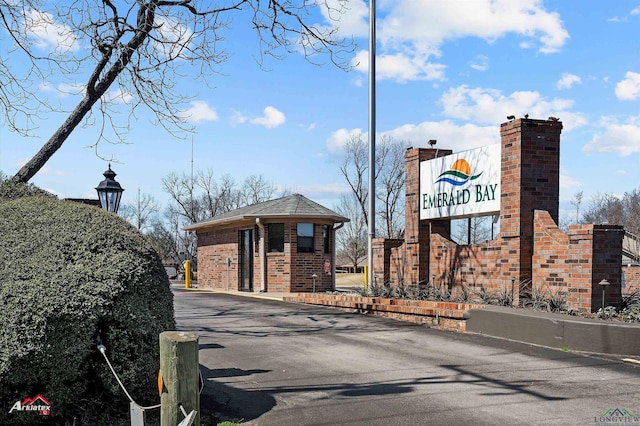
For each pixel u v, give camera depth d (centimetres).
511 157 1155
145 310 523
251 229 2319
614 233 999
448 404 573
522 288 1110
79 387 488
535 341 865
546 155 1149
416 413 546
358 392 623
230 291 2355
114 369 500
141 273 533
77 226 551
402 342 909
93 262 517
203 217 4856
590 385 632
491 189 1226
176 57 1030
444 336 952
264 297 1888
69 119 940
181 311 1420
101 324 500
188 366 404
